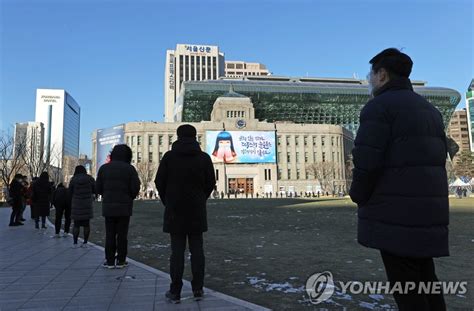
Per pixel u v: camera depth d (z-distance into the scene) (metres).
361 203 2.67
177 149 4.92
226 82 112.06
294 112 116.81
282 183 91.31
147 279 5.91
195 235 4.91
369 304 4.58
